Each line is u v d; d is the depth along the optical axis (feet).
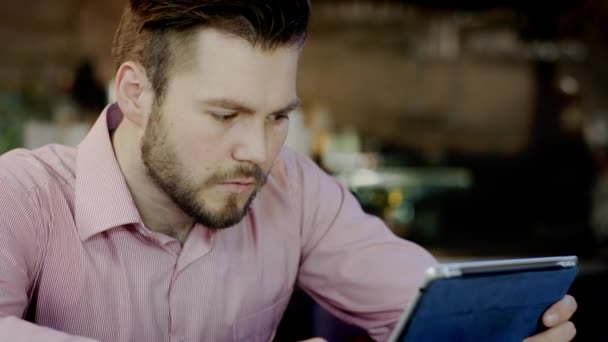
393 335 3.07
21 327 3.31
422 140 32.30
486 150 31.81
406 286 4.41
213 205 3.64
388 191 17.54
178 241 4.10
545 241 21.84
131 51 3.69
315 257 4.75
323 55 31.73
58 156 4.14
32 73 24.47
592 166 26.27
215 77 3.43
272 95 3.50
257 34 3.40
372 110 32.19
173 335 4.14
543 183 26.61
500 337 3.56
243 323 4.41
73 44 25.44
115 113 4.22
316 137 19.97
